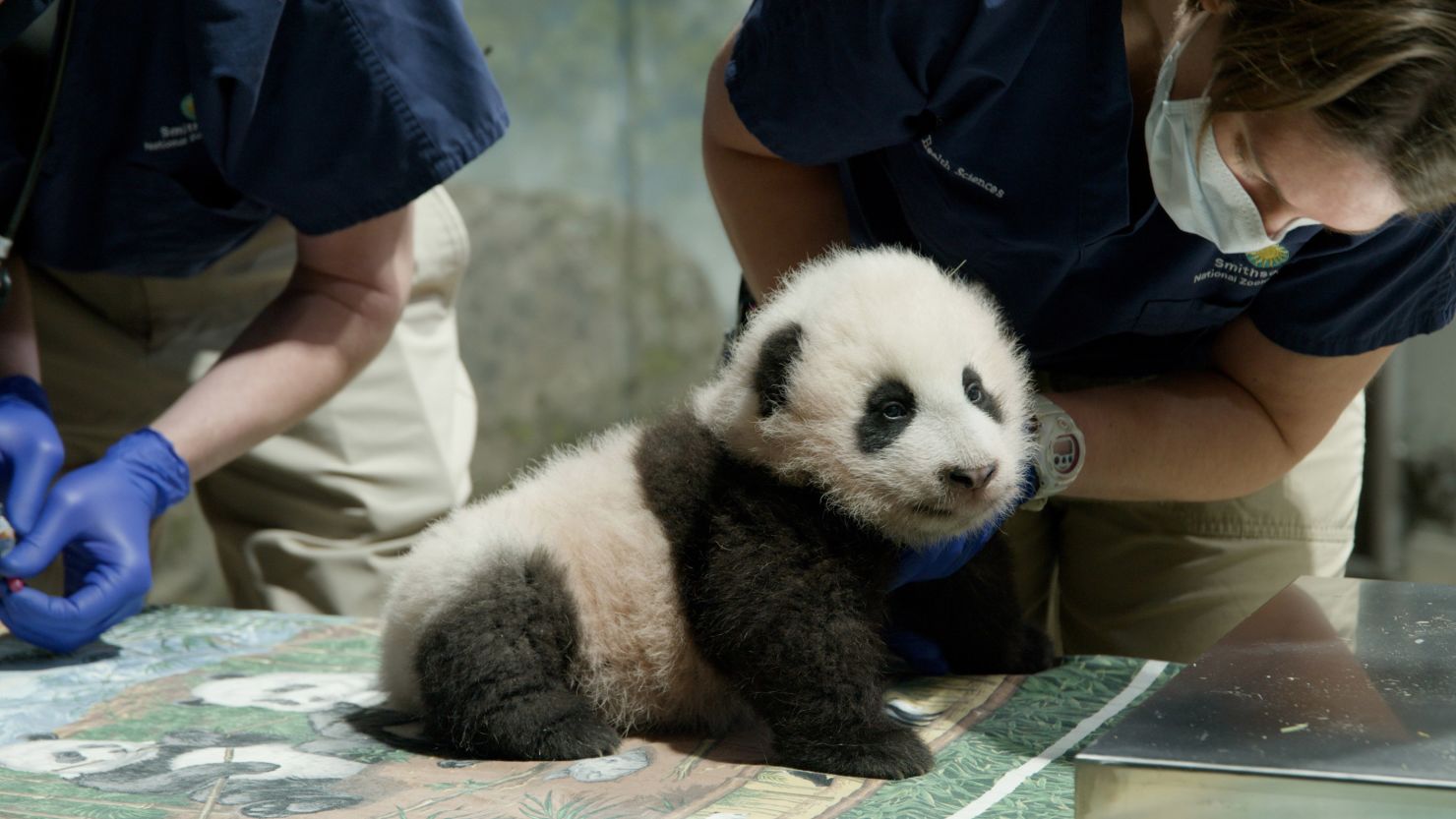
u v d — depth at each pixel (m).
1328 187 1.65
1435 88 1.47
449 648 1.92
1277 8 1.54
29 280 3.18
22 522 2.37
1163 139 1.93
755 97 2.33
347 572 3.50
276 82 2.52
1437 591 2.05
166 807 1.71
